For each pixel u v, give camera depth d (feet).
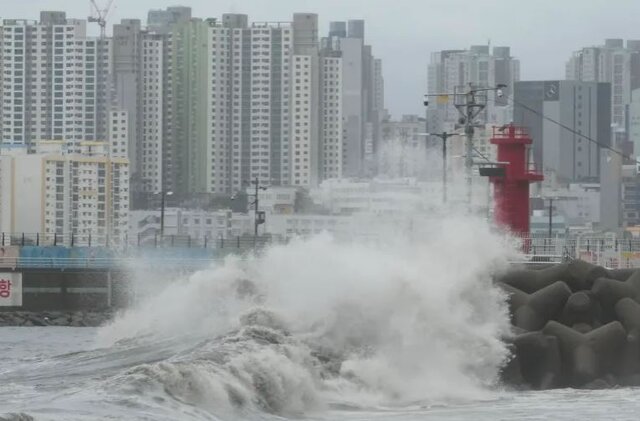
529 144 451.94
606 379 294.46
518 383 290.15
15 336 525.75
